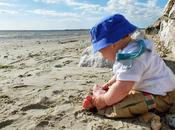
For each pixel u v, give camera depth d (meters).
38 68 1.83
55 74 1.53
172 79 0.87
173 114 0.84
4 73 1.71
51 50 2.99
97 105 0.88
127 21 0.86
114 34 0.83
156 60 0.85
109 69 1.62
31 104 0.98
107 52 0.85
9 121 0.88
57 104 0.98
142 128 0.78
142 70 0.81
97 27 0.85
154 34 2.35
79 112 0.90
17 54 2.90
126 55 0.80
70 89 1.15
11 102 1.03
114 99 0.83
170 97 0.86
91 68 1.68
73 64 1.90
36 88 1.20
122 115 0.83
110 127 0.80
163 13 2.29
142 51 0.81
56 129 0.81
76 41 4.57
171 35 1.83
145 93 0.84
